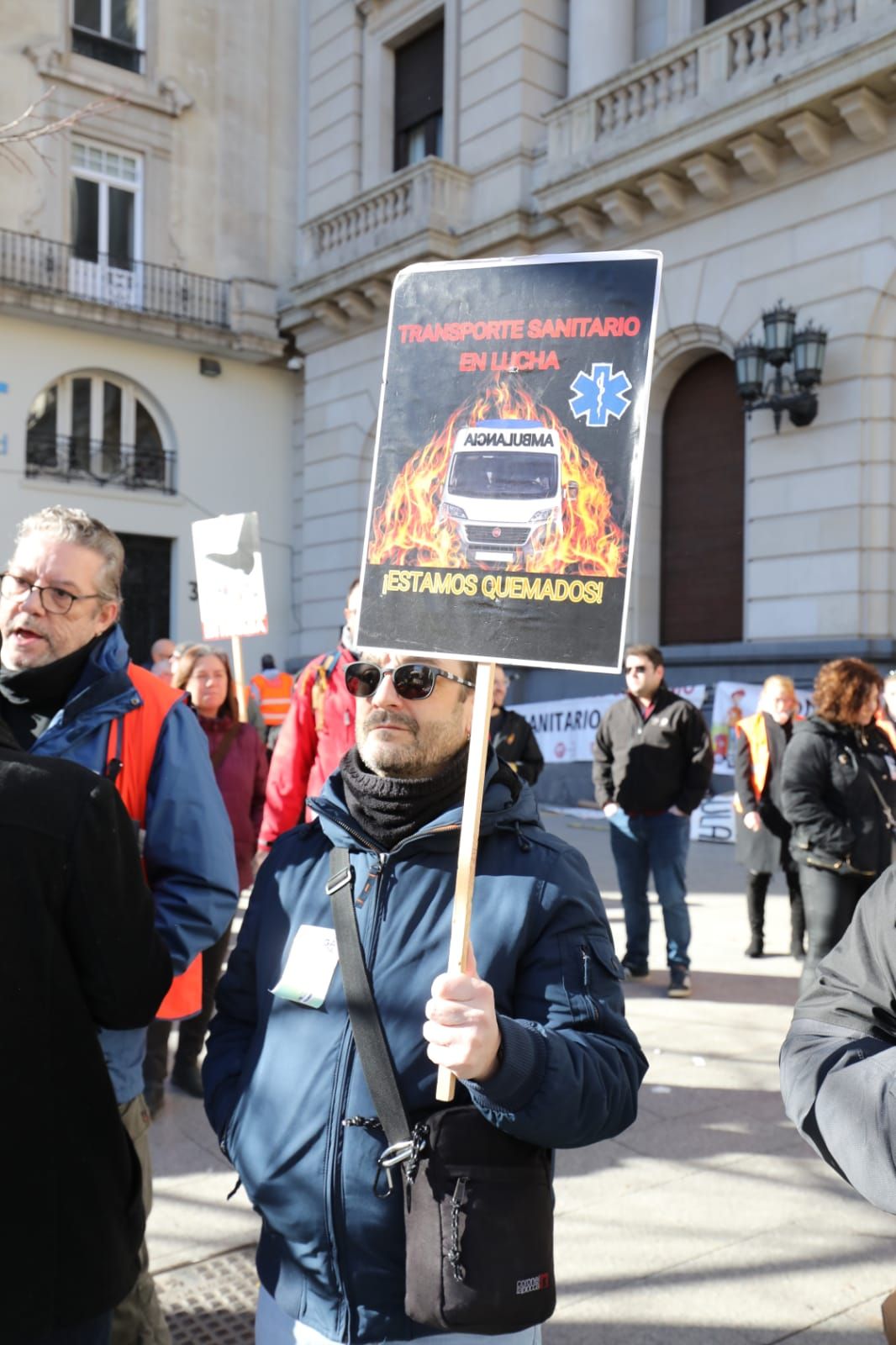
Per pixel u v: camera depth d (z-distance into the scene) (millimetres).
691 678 12734
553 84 15664
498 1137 1608
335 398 18469
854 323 11453
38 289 17016
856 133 11172
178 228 19000
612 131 13555
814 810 4426
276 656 19875
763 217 12289
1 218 17141
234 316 19188
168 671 10898
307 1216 1715
